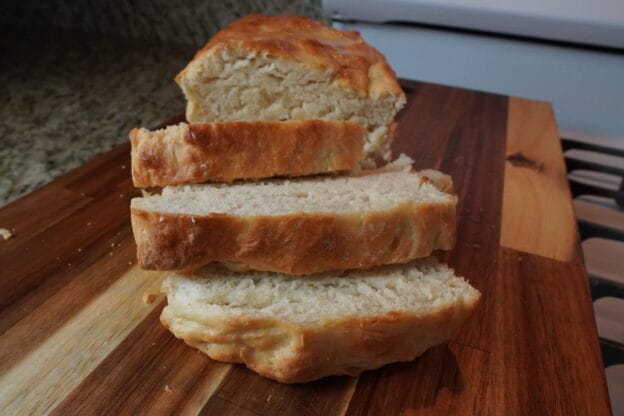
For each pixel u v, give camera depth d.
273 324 0.23
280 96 0.34
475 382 0.24
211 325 0.23
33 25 0.68
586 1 0.44
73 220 0.31
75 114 0.43
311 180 0.31
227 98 0.34
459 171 0.39
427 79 0.54
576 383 0.24
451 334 0.25
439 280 0.26
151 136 0.27
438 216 0.26
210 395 0.23
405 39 0.52
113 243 0.29
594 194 0.40
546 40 0.48
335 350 0.23
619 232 0.35
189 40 0.64
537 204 0.35
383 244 0.25
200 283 0.25
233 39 0.33
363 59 0.35
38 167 0.36
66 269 0.28
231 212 0.25
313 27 0.38
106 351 0.24
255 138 0.28
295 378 0.23
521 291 0.29
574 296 0.28
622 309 0.34
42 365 0.23
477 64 0.52
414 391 0.23
